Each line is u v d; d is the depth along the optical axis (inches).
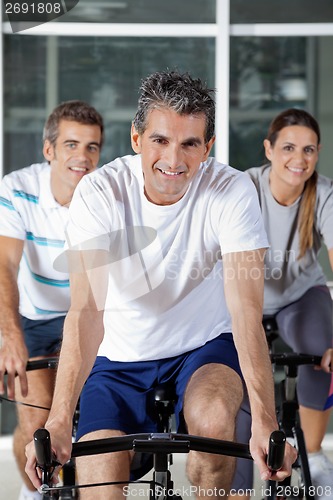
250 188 99.8
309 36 179.8
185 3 178.9
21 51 178.4
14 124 179.5
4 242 133.0
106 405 95.1
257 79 180.2
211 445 77.2
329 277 179.3
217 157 179.9
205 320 102.2
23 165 180.1
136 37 179.3
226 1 177.8
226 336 102.6
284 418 113.8
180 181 90.4
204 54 179.6
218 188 98.2
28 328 139.0
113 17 178.7
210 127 90.8
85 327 91.1
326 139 180.7
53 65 179.0
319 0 179.0
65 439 80.1
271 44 179.9
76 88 179.6
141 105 90.0
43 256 135.9
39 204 134.6
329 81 180.5
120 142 180.7
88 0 178.2
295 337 141.9
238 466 95.4
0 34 177.2
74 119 137.1
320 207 143.5
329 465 138.8
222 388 91.5
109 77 179.5
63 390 86.0
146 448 75.7
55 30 178.4
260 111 180.4
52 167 137.6
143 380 101.0
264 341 90.7
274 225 144.2
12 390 116.7
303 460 110.5
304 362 113.7
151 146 89.4
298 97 180.7
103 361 102.7
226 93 179.0
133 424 95.7
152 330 101.3
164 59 179.9
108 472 85.2
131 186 98.2
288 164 142.2
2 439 172.6
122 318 102.0
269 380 86.8
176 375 101.3
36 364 114.1
